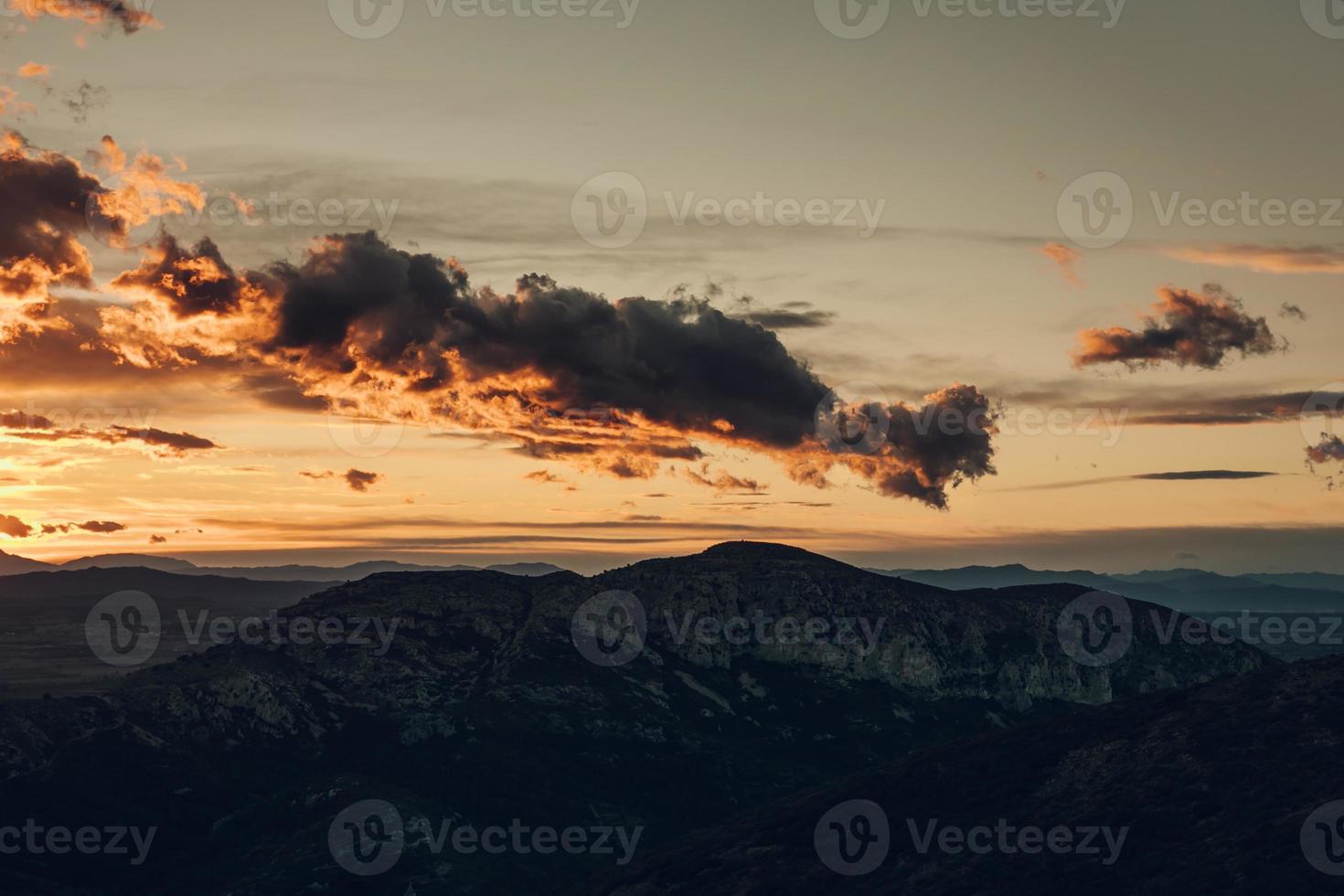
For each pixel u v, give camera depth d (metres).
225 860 157.62
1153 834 91.75
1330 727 97.69
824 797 121.62
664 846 132.12
